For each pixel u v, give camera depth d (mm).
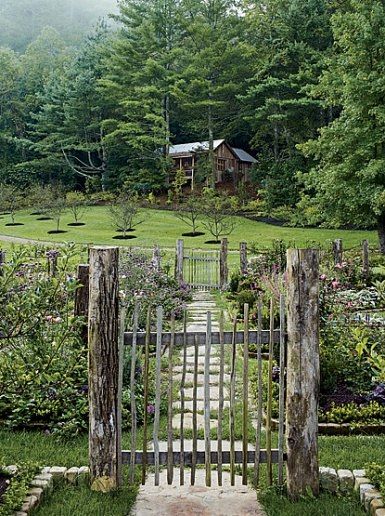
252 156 45125
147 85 37469
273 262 13047
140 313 7199
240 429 4766
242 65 35469
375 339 6059
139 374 5621
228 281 15727
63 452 4191
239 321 9352
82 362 4527
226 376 6320
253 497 3506
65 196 38000
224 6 36625
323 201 20453
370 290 11492
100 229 29453
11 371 3473
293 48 31766
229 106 38000
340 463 3982
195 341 3547
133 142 36156
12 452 4164
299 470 3438
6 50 60875
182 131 44625
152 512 3309
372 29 19406
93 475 3504
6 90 48500
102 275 3404
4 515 3043
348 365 5652
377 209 18672
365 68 19734
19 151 46500
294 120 34344
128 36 39344
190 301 12625
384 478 3428
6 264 3697
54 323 3912
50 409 4785
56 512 3238
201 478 3797
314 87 22266
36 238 26562
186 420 5000
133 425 3561
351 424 4805
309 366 3410
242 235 26703
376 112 18828
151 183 38031
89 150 40781
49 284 3543
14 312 3295
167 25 38531
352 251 20078
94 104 41125
